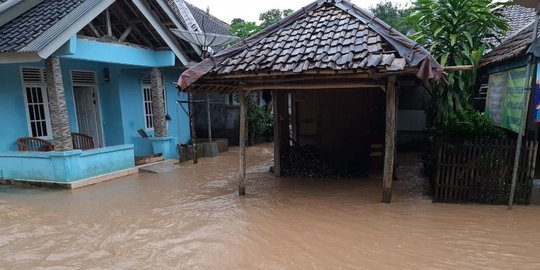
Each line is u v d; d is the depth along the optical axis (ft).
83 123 33.60
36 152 24.79
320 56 17.03
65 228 16.65
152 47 33.47
